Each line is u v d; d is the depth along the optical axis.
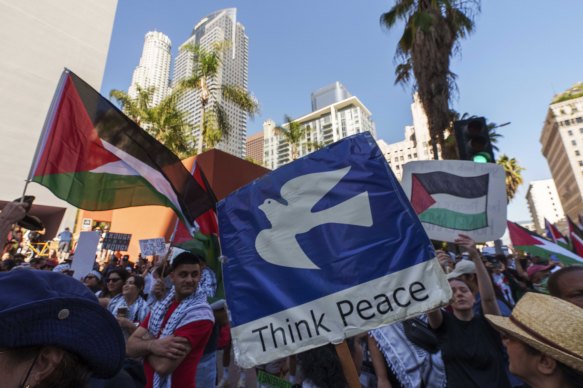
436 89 10.00
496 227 3.13
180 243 3.84
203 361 2.96
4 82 20.75
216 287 3.94
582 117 90.38
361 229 1.87
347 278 1.81
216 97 19.16
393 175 1.92
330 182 2.01
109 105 3.52
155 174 3.58
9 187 20.05
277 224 2.05
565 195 106.06
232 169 11.68
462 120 4.79
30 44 22.28
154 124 21.19
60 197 3.06
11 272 0.78
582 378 1.04
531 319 1.18
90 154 3.32
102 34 26.84
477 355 2.15
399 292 1.71
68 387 0.75
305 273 1.89
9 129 20.56
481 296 2.49
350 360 1.69
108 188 3.34
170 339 1.99
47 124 3.14
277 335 1.83
